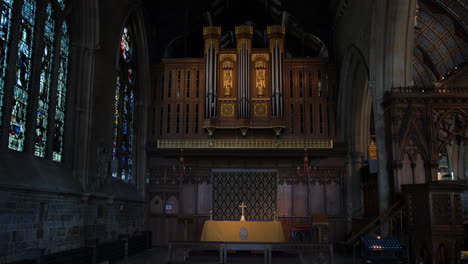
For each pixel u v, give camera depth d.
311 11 29.17
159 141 26.05
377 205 22.67
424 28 29.02
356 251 21.45
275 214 26.22
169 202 26.44
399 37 18.30
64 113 16.86
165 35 29.03
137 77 26.20
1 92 12.41
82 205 16.47
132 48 25.38
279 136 26.62
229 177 26.75
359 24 22.53
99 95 18.59
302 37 33.28
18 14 13.08
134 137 25.86
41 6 14.63
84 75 17.44
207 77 26.41
